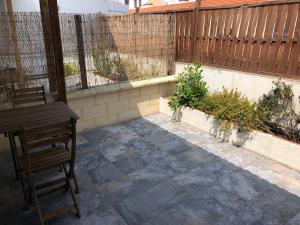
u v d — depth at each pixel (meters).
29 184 2.68
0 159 3.90
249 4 4.27
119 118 5.30
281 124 4.16
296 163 3.57
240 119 4.20
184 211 2.84
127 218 2.74
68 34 4.40
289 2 3.76
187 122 5.20
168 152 4.11
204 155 4.02
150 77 5.68
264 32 4.18
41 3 3.90
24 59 4.02
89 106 4.80
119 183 3.33
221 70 5.00
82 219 2.73
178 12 5.58
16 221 2.70
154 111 5.84
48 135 2.48
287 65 3.98
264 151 3.93
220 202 2.98
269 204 2.95
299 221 2.70
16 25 3.84
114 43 4.98
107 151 4.14
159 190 3.19
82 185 3.28
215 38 4.96
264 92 4.38
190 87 5.09
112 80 5.12
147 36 5.39
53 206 2.91
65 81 4.46
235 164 3.76
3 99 4.02
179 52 5.84
